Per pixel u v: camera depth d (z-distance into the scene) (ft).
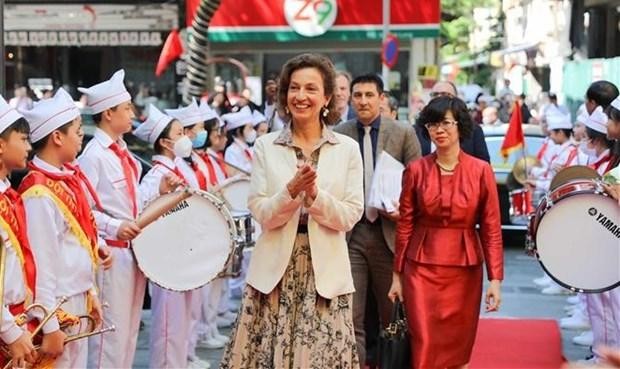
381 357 31.45
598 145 39.81
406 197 31.09
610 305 35.40
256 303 24.75
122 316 31.35
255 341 24.73
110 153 30.99
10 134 23.86
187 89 82.74
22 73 100.94
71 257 26.11
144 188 35.68
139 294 32.22
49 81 101.04
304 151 24.93
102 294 31.14
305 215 24.58
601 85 41.14
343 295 24.66
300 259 24.58
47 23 98.84
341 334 24.50
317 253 24.38
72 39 98.99
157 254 31.58
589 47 115.24
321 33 101.09
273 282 24.40
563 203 31.40
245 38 101.86
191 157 39.58
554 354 39.50
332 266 24.50
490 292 30.40
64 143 26.25
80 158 30.86
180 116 39.78
